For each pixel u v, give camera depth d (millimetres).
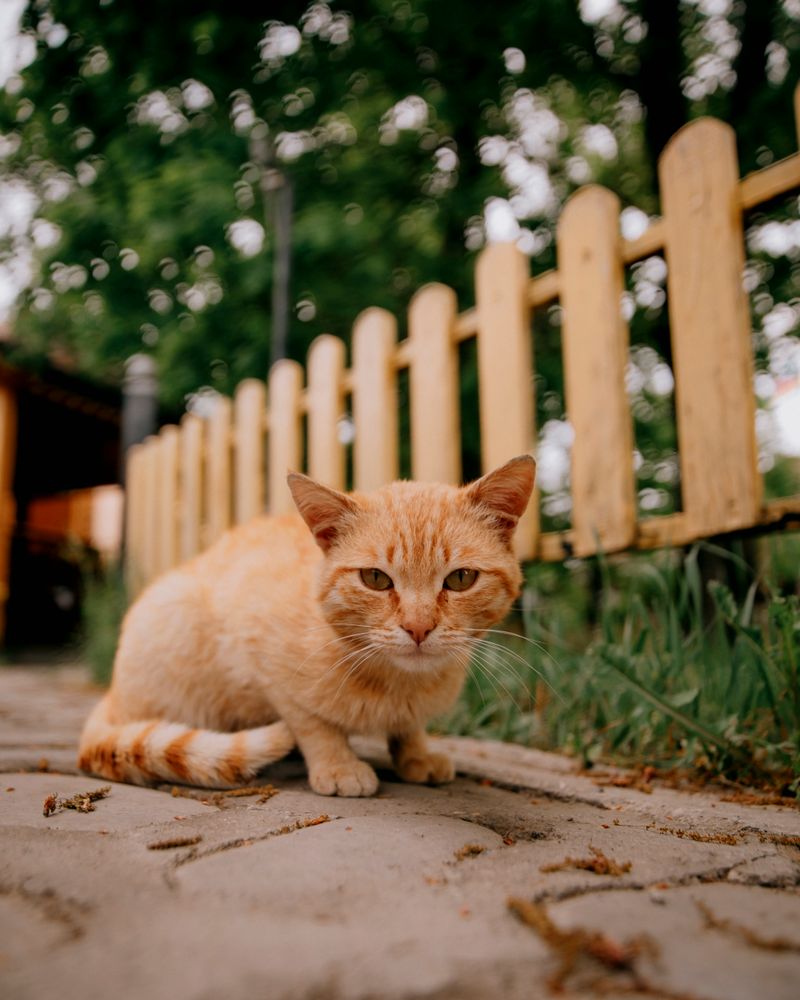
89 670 1062
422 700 402
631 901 234
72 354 1659
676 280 489
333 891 239
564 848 287
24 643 1952
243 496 923
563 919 219
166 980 182
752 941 208
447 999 176
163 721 427
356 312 1281
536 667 533
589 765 445
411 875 254
